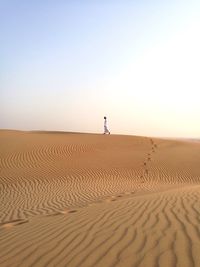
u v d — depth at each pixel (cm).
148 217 724
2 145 3200
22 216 1173
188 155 3234
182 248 500
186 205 845
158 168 2809
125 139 3922
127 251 508
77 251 530
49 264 489
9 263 510
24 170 2612
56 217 886
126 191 1873
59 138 3784
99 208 960
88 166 2775
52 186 2173
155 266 447
